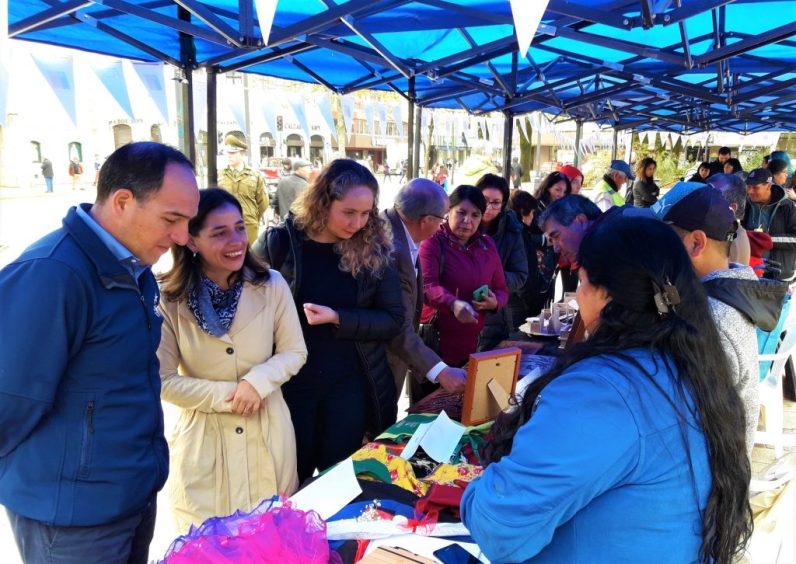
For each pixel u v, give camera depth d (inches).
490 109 331.6
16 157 864.9
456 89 253.0
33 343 49.0
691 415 34.7
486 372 79.7
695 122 499.5
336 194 79.4
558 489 33.5
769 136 908.0
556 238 90.6
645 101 398.6
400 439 77.0
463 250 120.1
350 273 84.8
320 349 85.2
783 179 275.0
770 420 126.2
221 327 72.2
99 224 54.6
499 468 36.8
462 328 119.0
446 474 65.8
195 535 51.7
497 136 536.7
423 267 117.2
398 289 88.3
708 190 57.2
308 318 80.6
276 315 77.3
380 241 85.2
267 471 75.0
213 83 173.3
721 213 56.2
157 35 165.6
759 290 51.5
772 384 126.3
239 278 74.7
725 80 275.1
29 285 49.6
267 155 1259.2
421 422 81.6
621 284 36.2
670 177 888.9
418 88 261.6
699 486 35.2
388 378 91.3
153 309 60.2
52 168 849.5
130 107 173.0
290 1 141.2
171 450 76.0
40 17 126.3
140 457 57.4
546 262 171.5
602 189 254.1
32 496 53.0
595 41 166.7
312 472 89.0
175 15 148.8
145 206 53.4
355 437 87.6
